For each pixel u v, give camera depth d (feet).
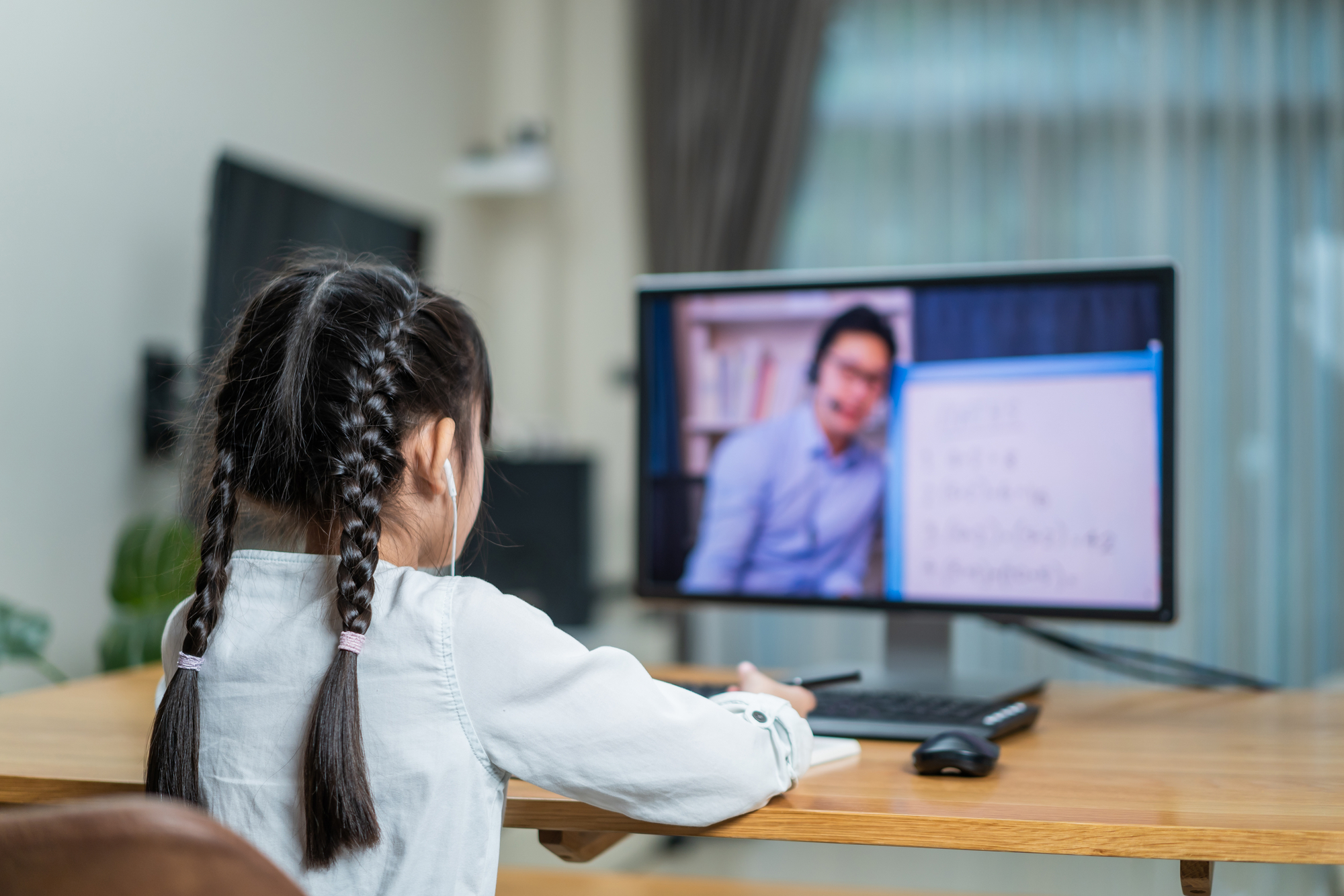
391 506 2.47
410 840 2.20
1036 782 2.70
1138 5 11.20
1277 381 10.89
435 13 11.46
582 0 12.75
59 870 1.40
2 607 5.63
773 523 4.16
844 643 11.27
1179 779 2.73
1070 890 3.32
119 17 7.07
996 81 11.41
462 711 2.25
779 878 7.18
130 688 3.89
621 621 11.82
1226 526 10.88
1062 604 3.83
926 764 2.77
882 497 4.04
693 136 11.62
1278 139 10.98
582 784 2.28
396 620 2.28
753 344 4.20
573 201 12.69
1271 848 2.26
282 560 2.41
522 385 12.54
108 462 7.00
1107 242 11.17
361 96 10.07
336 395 2.35
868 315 4.07
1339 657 10.71
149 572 6.24
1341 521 10.74
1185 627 10.86
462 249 11.95
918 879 7.06
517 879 6.34
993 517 3.91
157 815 1.42
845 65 11.71
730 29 11.60
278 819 2.25
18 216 6.32
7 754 2.90
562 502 10.28
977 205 11.44
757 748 2.43
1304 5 10.89
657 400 4.30
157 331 7.42
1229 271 10.95
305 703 2.27
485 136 12.52
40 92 6.46
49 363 6.55
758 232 11.47
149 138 7.34
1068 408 3.83
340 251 3.32
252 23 8.48
